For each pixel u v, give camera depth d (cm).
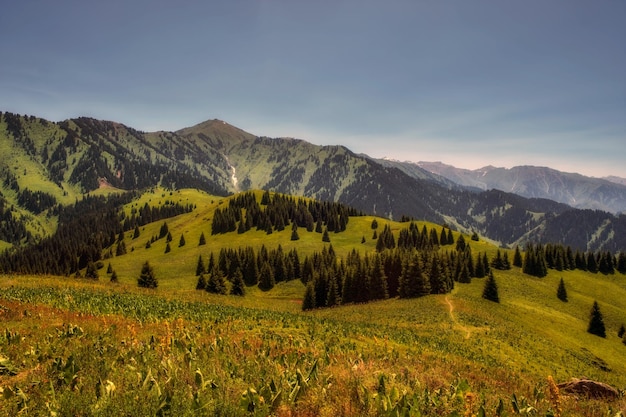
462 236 13812
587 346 6444
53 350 1454
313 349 2112
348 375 1381
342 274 10312
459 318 5706
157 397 945
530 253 11775
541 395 1597
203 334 2244
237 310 4272
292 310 8619
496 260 11856
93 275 11331
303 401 1044
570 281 11688
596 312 7556
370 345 2862
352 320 5869
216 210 18812
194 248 15900
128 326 1991
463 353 3488
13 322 2027
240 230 17375
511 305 7700
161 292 6775
